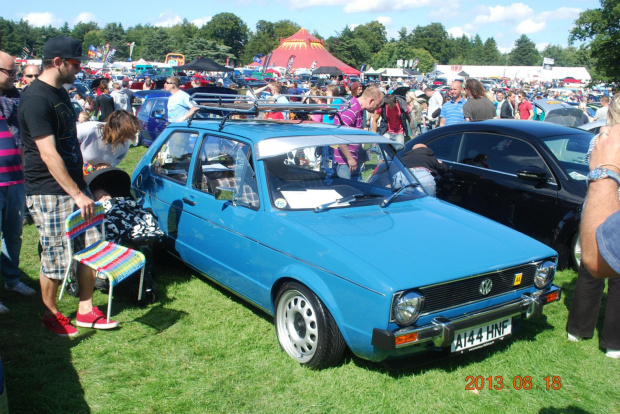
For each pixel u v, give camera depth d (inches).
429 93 660.7
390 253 132.1
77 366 141.9
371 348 125.0
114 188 199.5
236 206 163.9
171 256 216.1
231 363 144.3
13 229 179.6
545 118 543.5
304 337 142.3
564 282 207.2
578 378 142.6
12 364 141.6
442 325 124.2
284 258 143.9
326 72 1546.5
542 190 219.5
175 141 207.5
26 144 147.1
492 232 153.3
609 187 66.6
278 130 174.2
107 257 156.2
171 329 164.1
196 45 4047.7
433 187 211.9
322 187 165.5
